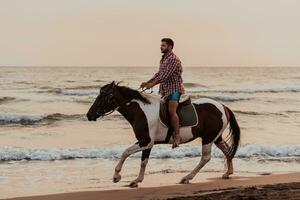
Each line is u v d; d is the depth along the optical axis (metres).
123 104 10.41
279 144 18.42
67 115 28.48
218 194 8.57
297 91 53.94
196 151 15.99
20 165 14.08
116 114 29.52
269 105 38.12
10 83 58.91
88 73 94.38
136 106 10.41
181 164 14.17
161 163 14.34
